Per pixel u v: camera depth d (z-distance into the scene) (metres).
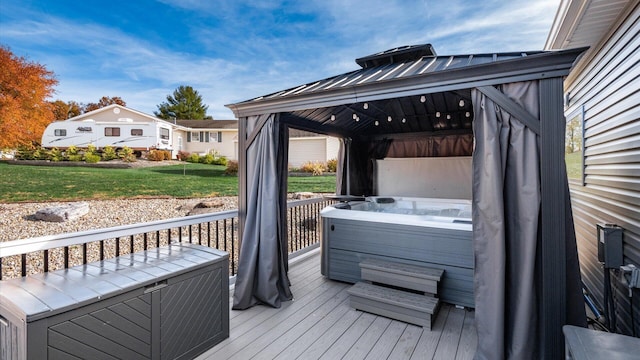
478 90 1.99
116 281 1.74
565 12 2.49
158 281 1.84
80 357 1.49
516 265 1.91
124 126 12.80
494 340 1.89
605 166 2.79
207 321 2.15
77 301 1.49
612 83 2.60
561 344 1.81
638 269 2.07
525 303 1.85
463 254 2.77
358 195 5.44
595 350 1.33
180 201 8.90
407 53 3.34
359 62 3.61
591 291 3.24
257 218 2.91
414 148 5.29
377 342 2.27
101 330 1.58
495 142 1.91
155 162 12.44
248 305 2.82
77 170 10.12
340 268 3.44
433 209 4.61
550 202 1.81
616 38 2.51
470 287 2.74
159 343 1.85
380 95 2.36
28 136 8.86
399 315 2.57
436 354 2.12
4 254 1.80
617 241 2.37
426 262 2.93
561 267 1.79
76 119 12.94
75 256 5.10
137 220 7.16
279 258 3.01
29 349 1.33
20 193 7.91
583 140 3.50
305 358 2.07
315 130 4.25
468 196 4.89
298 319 2.62
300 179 11.11
